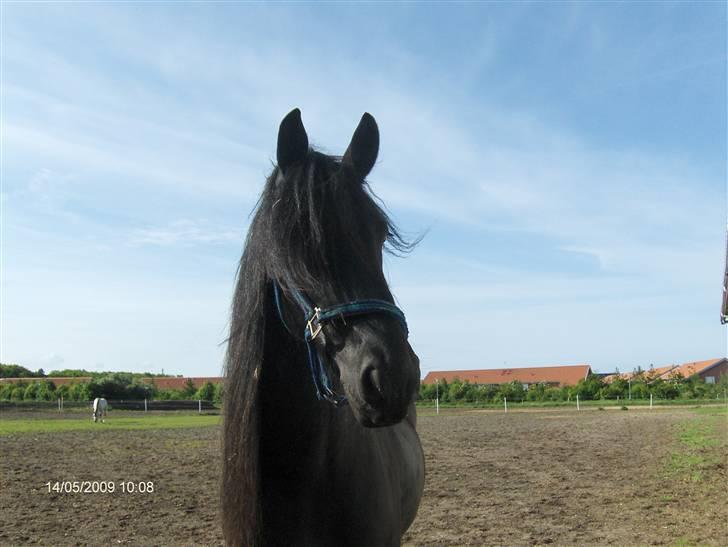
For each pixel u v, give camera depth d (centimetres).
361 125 253
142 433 2077
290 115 235
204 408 4244
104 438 1866
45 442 1723
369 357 200
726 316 2039
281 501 249
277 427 248
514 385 5412
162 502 877
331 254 216
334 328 211
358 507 255
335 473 250
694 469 1120
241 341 245
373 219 230
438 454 1452
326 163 234
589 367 7575
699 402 4391
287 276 219
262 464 248
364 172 253
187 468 1206
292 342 246
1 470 1167
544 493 941
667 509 805
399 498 302
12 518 775
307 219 220
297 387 247
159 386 5944
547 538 677
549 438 1828
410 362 206
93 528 726
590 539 671
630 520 752
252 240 249
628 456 1358
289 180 231
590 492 940
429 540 675
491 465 1258
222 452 254
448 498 911
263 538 242
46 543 661
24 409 4103
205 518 779
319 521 252
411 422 411
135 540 673
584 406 4353
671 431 1938
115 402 4253
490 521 762
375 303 211
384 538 269
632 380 5594
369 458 265
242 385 243
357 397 200
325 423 249
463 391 4994
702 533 679
